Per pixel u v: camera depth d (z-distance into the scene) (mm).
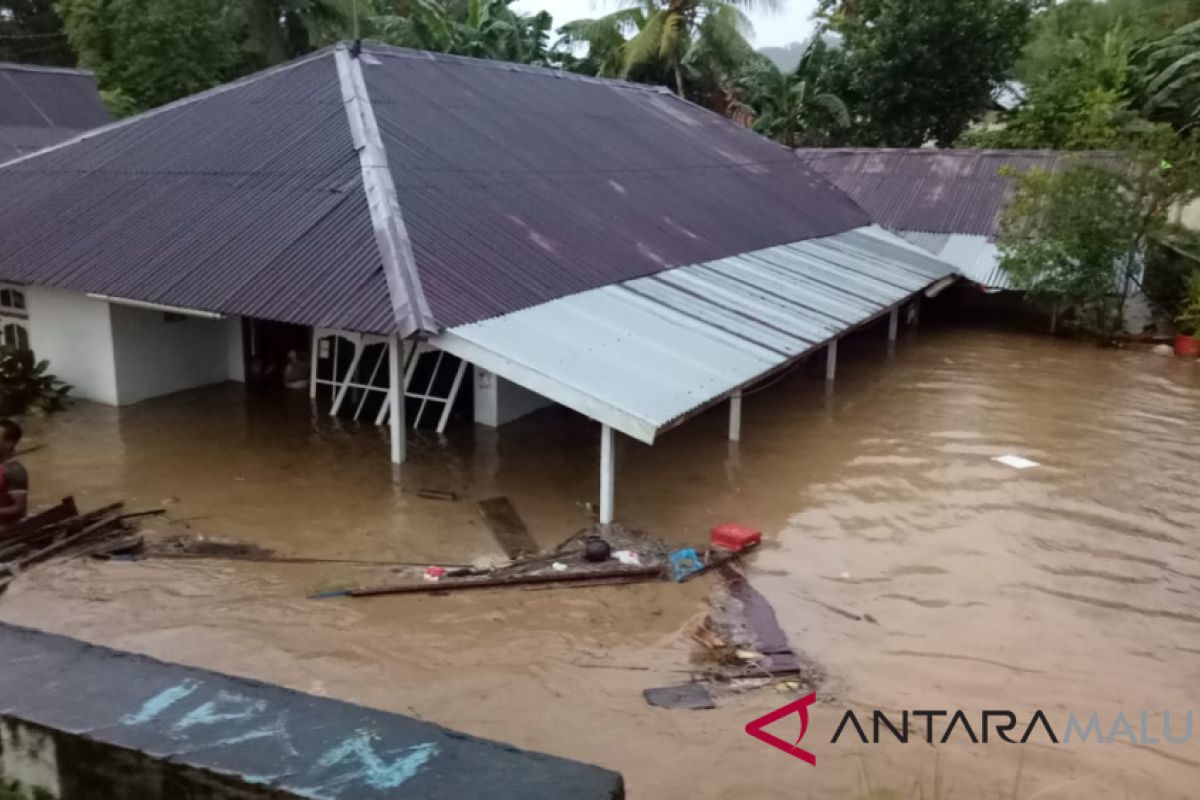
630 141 21203
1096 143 27906
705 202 19984
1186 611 9914
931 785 7086
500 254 13703
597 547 10570
